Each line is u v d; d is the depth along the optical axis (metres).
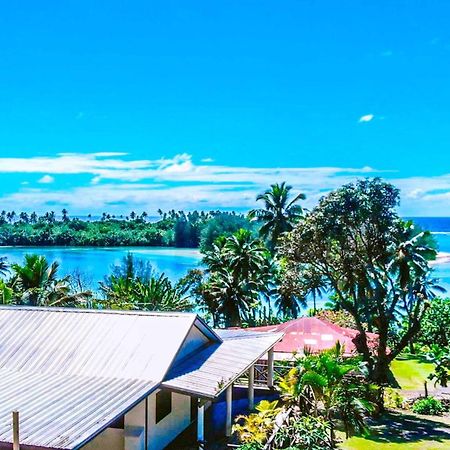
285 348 31.62
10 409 16.62
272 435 18.61
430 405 31.16
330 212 31.09
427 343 48.59
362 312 32.84
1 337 22.17
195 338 23.36
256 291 59.62
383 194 31.09
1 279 57.00
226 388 22.19
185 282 60.78
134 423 19.58
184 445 22.00
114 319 22.88
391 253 32.06
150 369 19.89
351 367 22.36
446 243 171.75
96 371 19.86
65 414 16.31
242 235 60.06
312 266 33.28
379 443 24.27
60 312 23.70
